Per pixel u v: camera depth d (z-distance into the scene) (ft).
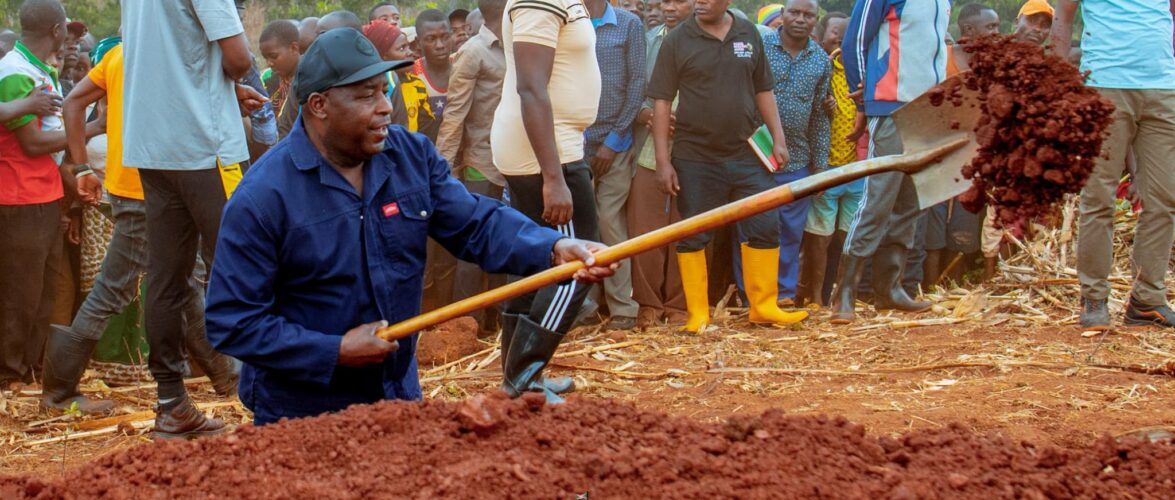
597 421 8.86
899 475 7.88
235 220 10.82
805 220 27.73
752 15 60.80
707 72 24.68
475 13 30.45
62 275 22.54
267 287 11.01
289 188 10.89
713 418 17.90
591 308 24.63
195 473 8.24
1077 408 17.44
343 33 10.80
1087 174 9.54
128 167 17.69
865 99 25.16
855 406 18.13
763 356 22.82
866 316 26.86
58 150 20.71
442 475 7.97
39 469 16.56
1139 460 8.48
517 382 17.28
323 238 11.00
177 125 16.69
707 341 24.36
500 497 7.64
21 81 20.61
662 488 7.67
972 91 10.46
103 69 18.76
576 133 17.60
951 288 30.32
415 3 50.44
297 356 10.82
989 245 29.86
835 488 7.68
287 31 26.05
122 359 21.49
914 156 10.63
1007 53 9.84
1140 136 22.76
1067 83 9.58
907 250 26.96
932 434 8.81
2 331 21.12
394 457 8.32
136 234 18.83
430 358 23.45
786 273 27.78
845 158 28.37
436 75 26.94
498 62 25.27
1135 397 18.12
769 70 25.40
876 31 24.77
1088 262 23.71
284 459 8.43
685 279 25.54
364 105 10.73
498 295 10.85
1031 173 9.52
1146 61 21.94
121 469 8.50
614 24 25.30
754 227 25.41
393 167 11.32
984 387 19.16
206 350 20.24
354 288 11.21
